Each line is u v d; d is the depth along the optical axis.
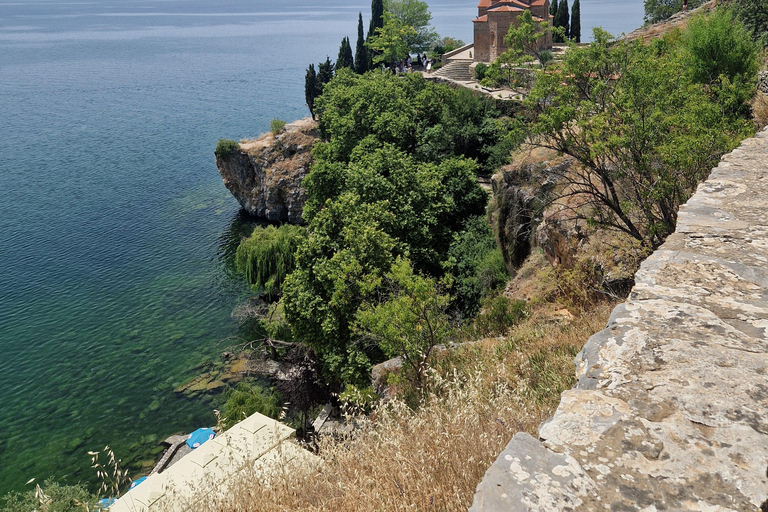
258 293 44.53
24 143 97.38
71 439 28.88
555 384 9.03
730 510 2.35
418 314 16.39
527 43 20.39
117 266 50.97
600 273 16.16
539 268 21.89
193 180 76.56
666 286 4.26
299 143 60.84
